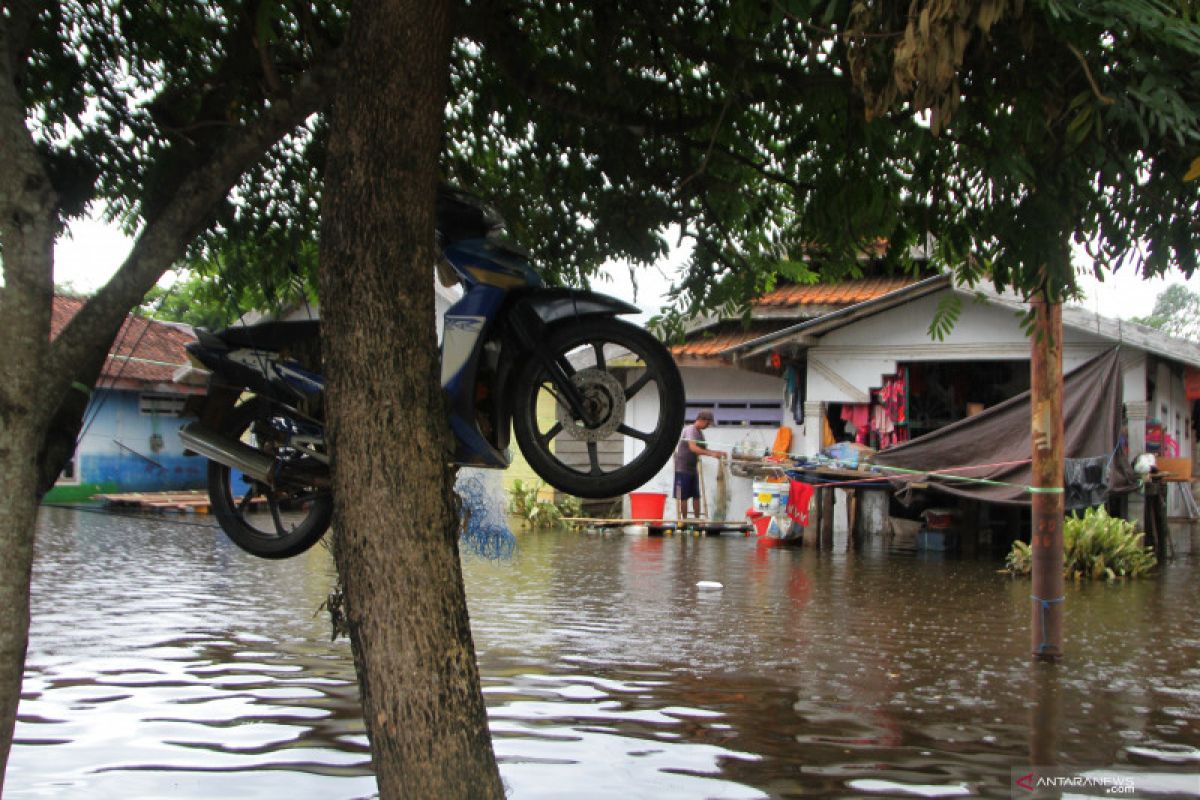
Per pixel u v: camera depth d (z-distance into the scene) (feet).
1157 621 32.37
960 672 24.62
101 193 16.84
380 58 11.43
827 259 17.42
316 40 15.05
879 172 14.89
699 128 16.79
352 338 11.43
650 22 15.19
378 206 11.44
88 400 12.80
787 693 22.33
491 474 41.81
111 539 53.11
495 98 17.76
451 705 11.16
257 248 18.85
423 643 11.16
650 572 43.37
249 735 18.45
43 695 21.06
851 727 19.70
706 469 64.75
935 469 48.85
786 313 60.13
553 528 65.31
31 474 10.90
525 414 16.96
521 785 16.12
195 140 15.72
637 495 63.46
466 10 14.96
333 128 11.75
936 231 15.74
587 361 50.93
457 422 16.07
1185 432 62.28
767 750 18.15
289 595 34.63
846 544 56.59
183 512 69.72
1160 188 12.29
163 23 16.37
